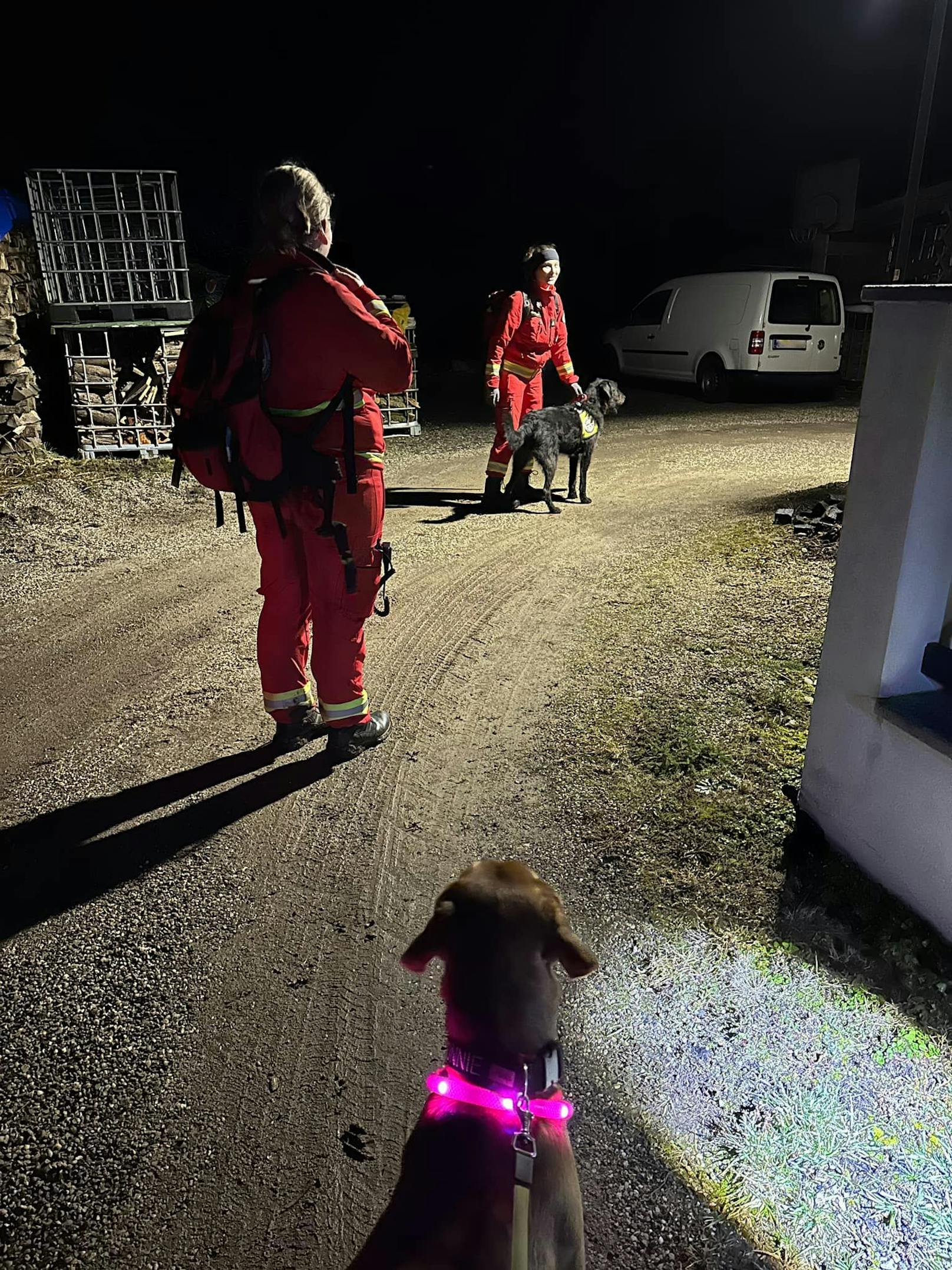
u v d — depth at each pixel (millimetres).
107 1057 2322
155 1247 1870
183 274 9438
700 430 11148
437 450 9820
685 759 3555
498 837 3160
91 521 6969
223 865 3049
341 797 3420
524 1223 1284
